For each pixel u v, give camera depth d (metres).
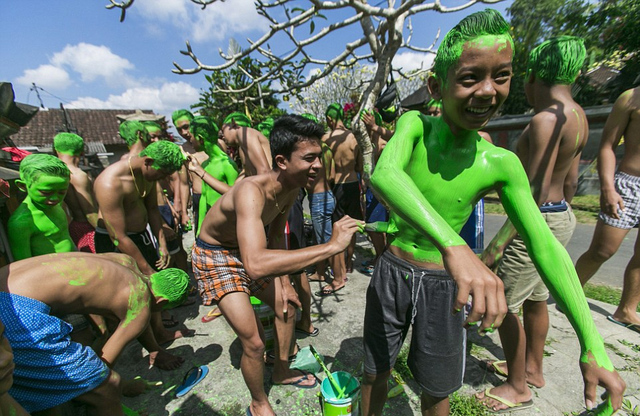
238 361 2.45
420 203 0.90
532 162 1.69
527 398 1.90
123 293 1.62
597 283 3.54
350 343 2.63
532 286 1.78
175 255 4.03
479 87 0.93
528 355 2.07
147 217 2.88
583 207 7.29
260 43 2.30
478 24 0.90
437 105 3.51
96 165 9.48
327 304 3.27
